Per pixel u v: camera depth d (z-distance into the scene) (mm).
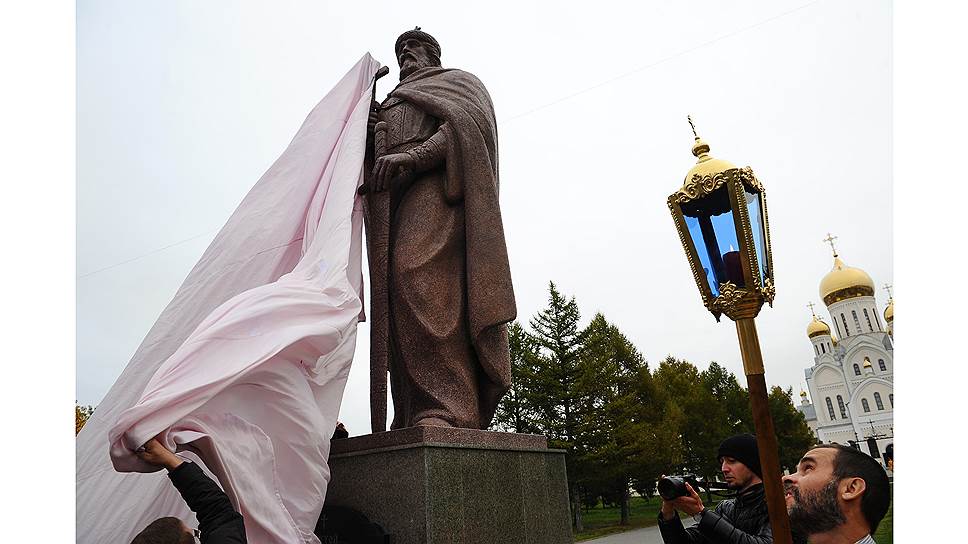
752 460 3307
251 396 3592
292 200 5215
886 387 52219
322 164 5270
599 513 39156
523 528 4539
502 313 4875
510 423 34594
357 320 4414
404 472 3957
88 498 4133
